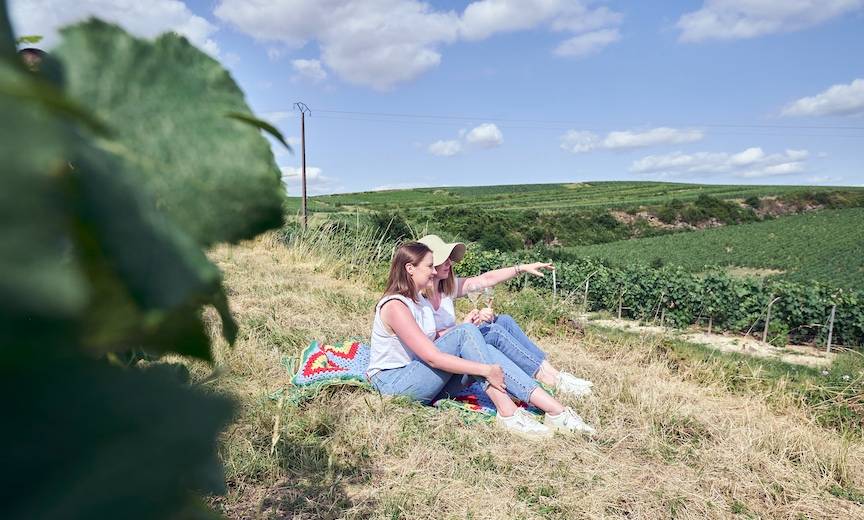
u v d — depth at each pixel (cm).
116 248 16
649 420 345
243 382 350
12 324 13
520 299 746
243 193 24
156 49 23
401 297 341
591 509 255
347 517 234
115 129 22
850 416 405
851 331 1127
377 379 348
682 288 1236
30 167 13
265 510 233
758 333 1206
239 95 25
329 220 1038
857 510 279
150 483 17
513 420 321
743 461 308
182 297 17
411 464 279
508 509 252
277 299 569
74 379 15
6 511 14
